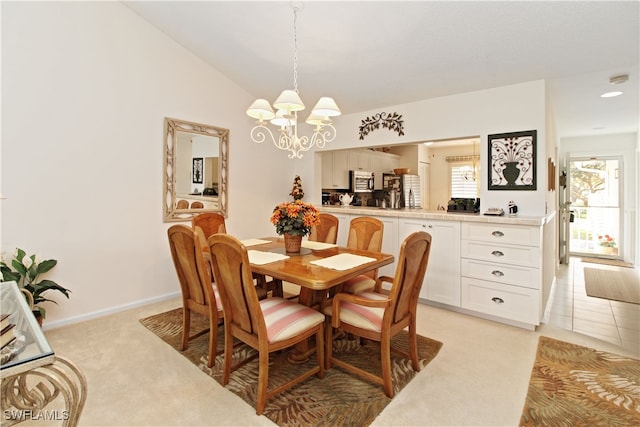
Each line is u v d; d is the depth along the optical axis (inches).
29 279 98.6
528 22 90.0
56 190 107.7
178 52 137.9
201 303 89.0
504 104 120.9
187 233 81.8
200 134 146.6
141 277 130.1
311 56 125.1
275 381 79.3
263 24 112.2
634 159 214.2
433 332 107.7
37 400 50.2
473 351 94.5
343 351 94.6
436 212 146.5
